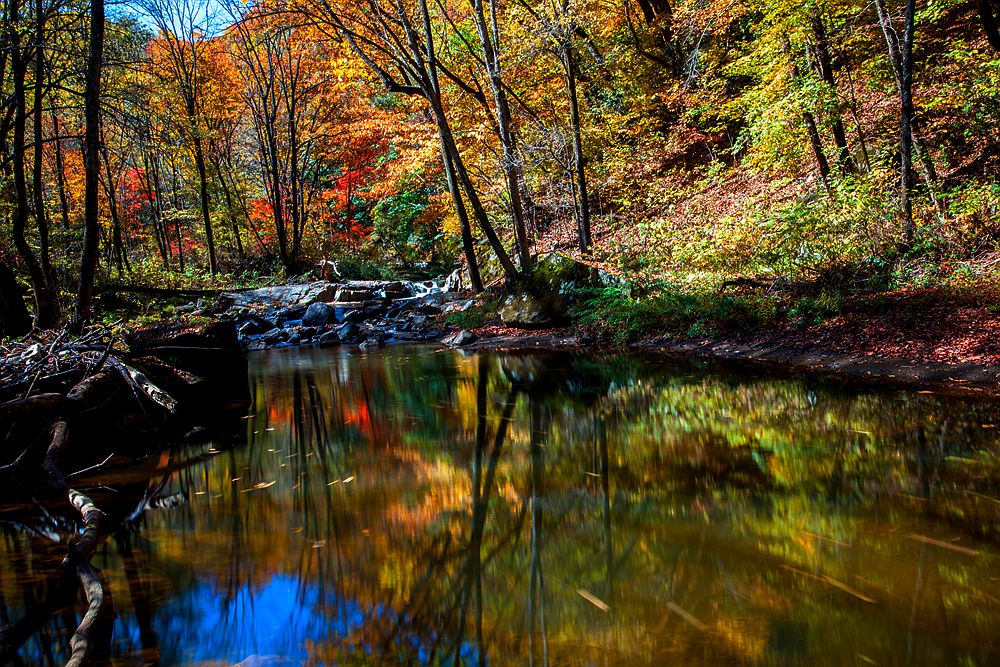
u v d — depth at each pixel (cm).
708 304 1033
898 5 1255
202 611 256
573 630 230
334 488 419
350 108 2323
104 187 2031
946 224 1002
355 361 1134
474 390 782
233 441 568
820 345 810
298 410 707
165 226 2769
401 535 333
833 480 377
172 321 957
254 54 2356
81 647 222
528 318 1288
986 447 417
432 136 1622
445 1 1535
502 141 1417
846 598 239
